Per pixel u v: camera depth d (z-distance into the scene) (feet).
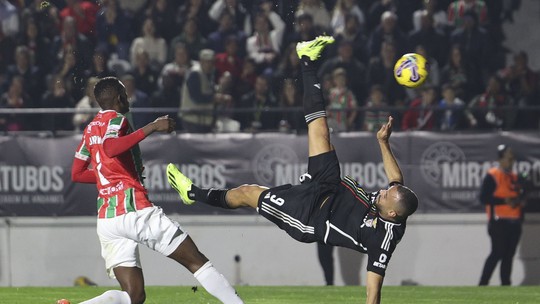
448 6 155.22
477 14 152.66
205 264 66.08
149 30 146.92
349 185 68.74
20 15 149.79
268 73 140.56
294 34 147.33
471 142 119.24
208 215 120.67
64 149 121.19
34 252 121.29
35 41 147.43
